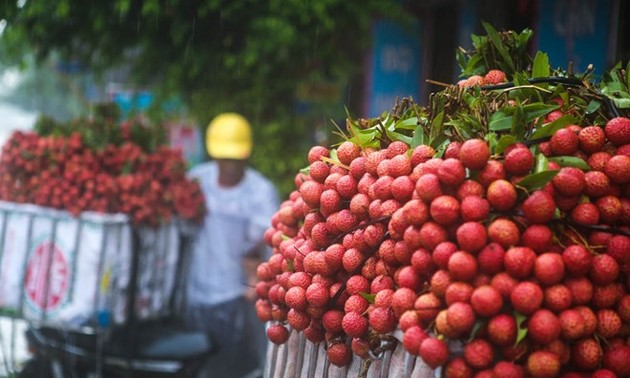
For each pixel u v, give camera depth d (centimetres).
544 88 289
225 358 645
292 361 308
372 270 270
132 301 544
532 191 236
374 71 816
